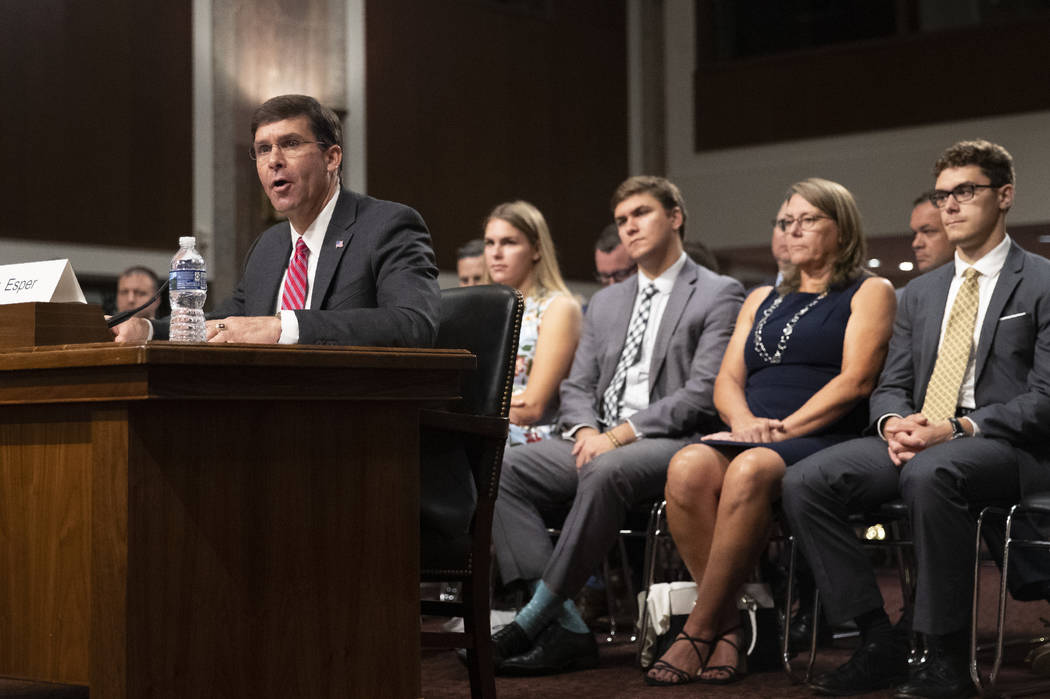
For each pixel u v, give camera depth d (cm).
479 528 226
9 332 173
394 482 183
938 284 302
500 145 1120
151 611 155
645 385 350
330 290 235
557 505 337
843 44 1094
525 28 1141
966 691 259
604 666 315
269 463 168
